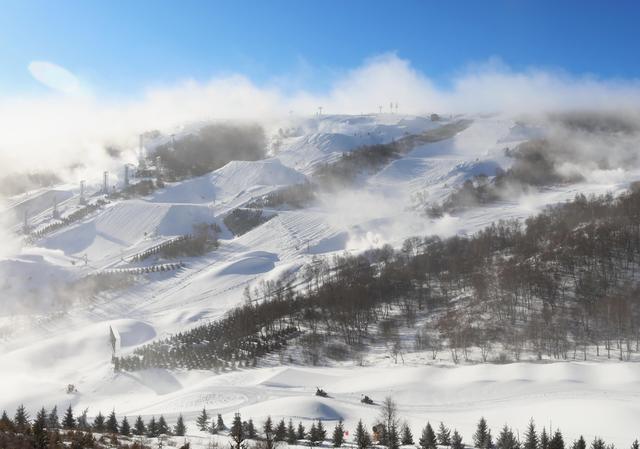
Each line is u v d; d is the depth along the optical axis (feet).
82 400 588.50
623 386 484.33
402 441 380.58
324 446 372.79
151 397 590.14
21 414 397.60
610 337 632.79
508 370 542.16
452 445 360.89
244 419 448.24
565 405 433.89
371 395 518.37
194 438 385.09
